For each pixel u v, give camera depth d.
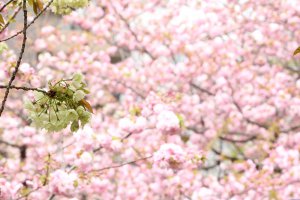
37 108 2.45
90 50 10.59
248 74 9.87
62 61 9.55
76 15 9.63
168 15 10.73
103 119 9.55
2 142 7.66
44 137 7.20
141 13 10.87
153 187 8.28
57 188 5.58
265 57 10.27
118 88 9.99
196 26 10.41
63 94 2.45
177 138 8.25
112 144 6.01
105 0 10.77
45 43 9.80
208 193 8.03
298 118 9.59
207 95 10.00
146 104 6.55
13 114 7.65
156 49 10.38
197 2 10.53
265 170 8.51
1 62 5.59
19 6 3.17
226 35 10.35
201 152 5.44
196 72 10.02
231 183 8.52
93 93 9.80
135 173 8.23
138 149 7.80
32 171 6.91
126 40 10.66
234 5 10.48
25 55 5.88
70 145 6.04
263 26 10.30
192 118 9.63
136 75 10.05
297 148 8.98
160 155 5.29
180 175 8.28
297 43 10.24
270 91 9.73
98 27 10.73
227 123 9.73
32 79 5.69
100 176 6.04
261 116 9.68
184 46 10.27
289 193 8.31
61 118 2.43
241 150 9.53
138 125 6.36
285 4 10.33
